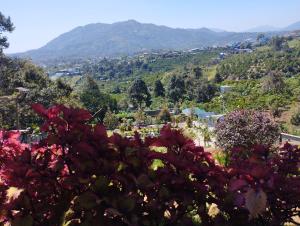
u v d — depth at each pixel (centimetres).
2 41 3406
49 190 212
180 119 3362
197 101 6888
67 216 206
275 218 225
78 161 207
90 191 206
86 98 5091
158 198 210
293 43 11656
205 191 215
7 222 226
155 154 219
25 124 2881
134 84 6862
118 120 3791
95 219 201
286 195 222
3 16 3375
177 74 8262
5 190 218
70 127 221
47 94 3272
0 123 2766
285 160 254
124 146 217
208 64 12400
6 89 3375
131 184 208
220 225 219
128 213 200
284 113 4434
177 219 216
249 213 211
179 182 210
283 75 7656
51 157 220
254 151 265
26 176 205
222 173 222
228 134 862
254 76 8288
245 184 206
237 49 16488
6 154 245
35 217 209
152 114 5659
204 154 231
